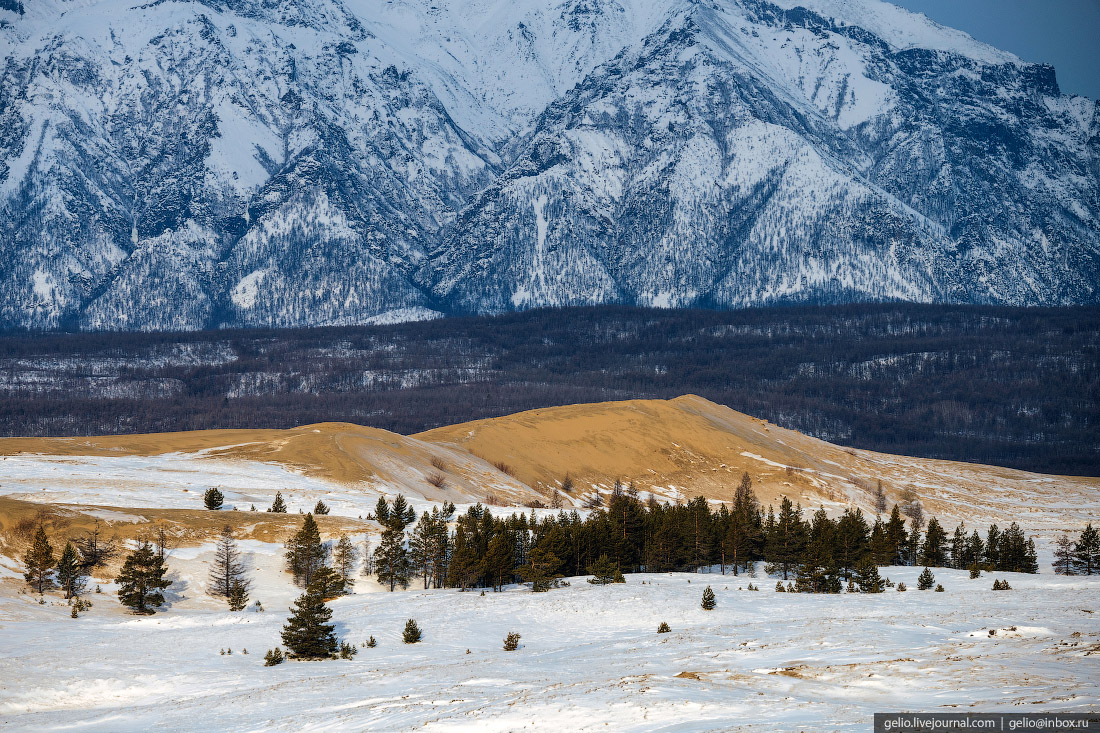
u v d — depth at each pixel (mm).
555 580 139625
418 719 65250
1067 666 65062
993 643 75188
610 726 59250
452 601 122000
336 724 67625
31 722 78312
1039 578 133125
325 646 99562
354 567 145750
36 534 130750
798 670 69750
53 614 117938
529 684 74000
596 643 97562
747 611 112125
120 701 86375
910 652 73562
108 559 137375
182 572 136875
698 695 63688
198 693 86625
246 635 106875
